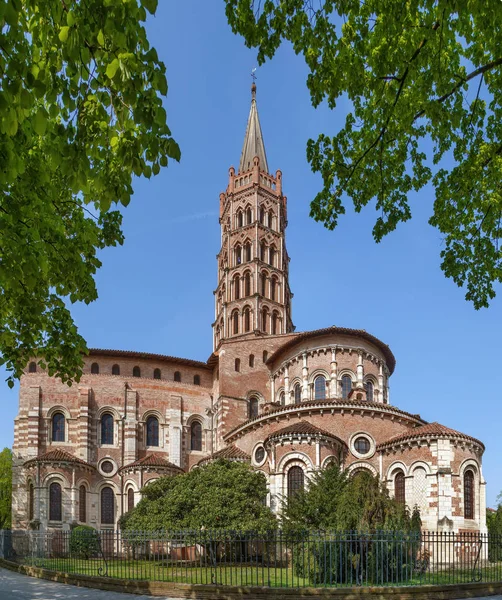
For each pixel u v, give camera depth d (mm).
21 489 60688
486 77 19203
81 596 25703
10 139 12266
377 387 58219
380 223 22125
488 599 24781
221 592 24672
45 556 43312
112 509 62469
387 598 23984
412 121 19438
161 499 44219
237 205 81438
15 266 15047
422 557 33281
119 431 65750
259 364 68000
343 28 17016
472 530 43500
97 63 11195
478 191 21094
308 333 57844
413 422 51000
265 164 87000
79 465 59094
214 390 71062
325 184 21141
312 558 28188
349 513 29094
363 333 57125
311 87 17859
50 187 16891
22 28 11516
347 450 48125
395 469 46562
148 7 10141
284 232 83875
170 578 29375
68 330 22547
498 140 20297
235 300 76750
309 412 49562
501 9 13938
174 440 67125
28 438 61781
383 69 16828
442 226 22109
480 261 22391
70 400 65062
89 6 9914
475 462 45406
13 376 22750
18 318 21547
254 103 92188
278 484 44969
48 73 11523
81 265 18984
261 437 52344
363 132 20625
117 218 24172
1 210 15117
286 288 81562
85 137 12195
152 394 68500
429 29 16203
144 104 10797
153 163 12125
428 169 21688
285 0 16391
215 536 29922
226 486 42062
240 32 17234
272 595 24094
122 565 37062
